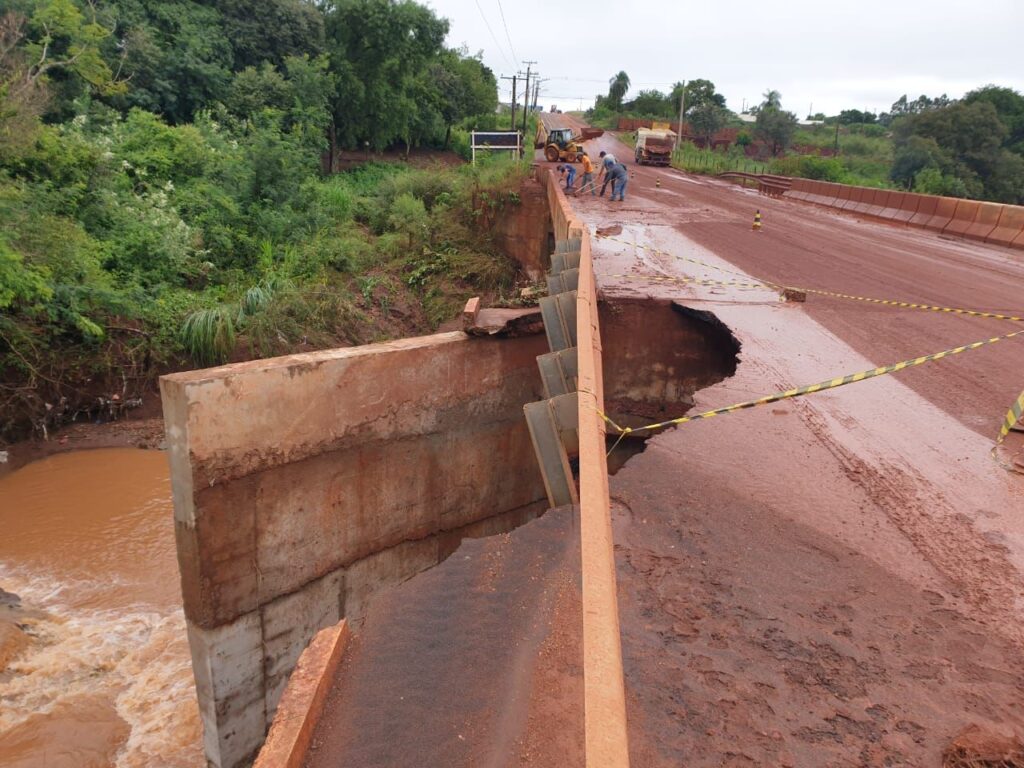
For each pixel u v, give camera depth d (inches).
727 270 499.2
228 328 636.7
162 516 462.9
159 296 671.1
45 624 361.1
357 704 149.9
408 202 993.5
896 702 125.4
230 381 297.0
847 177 1726.1
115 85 864.9
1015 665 134.3
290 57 1255.5
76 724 307.7
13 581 392.2
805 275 486.9
